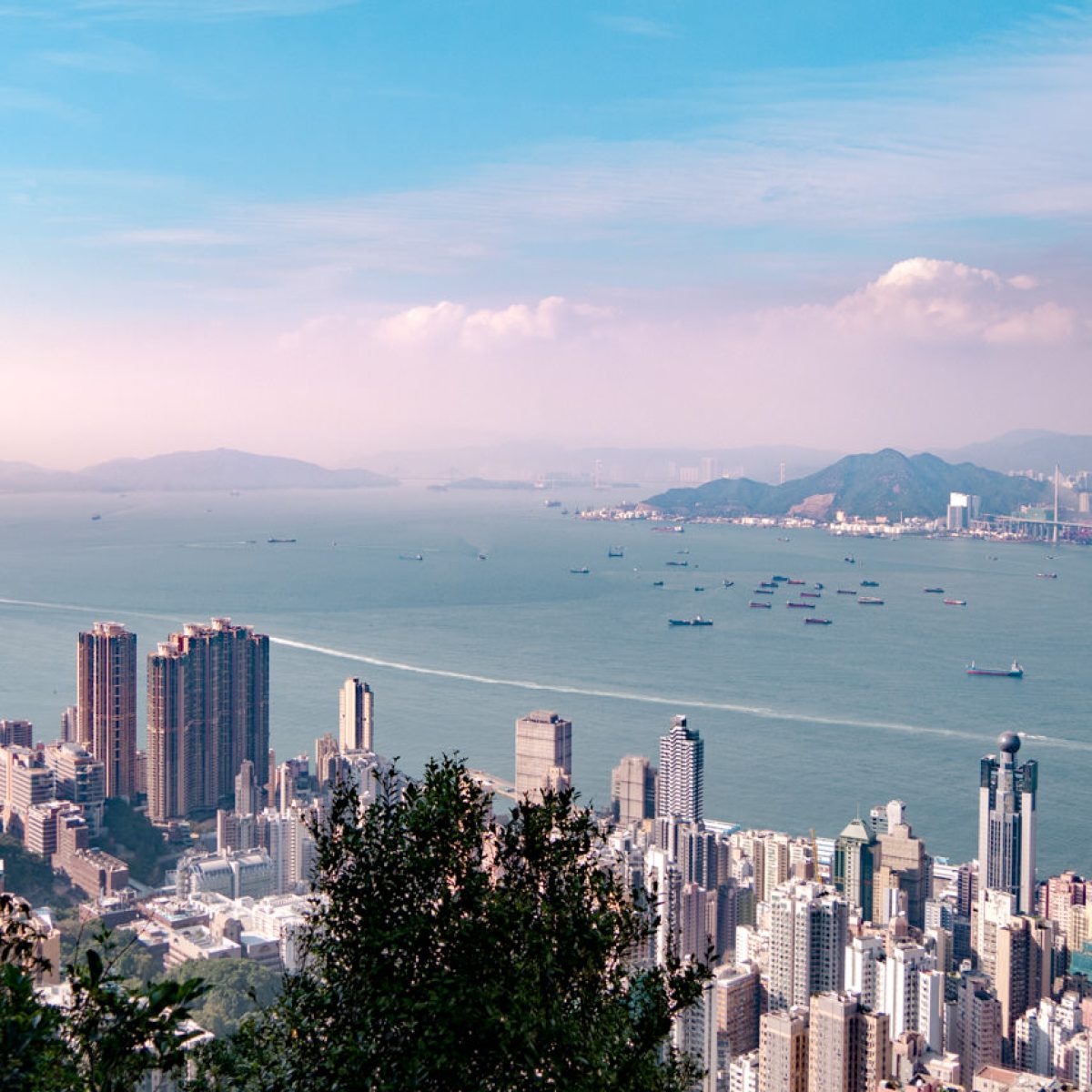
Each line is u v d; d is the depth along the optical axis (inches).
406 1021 598.9
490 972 621.0
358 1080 591.5
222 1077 626.8
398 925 647.8
